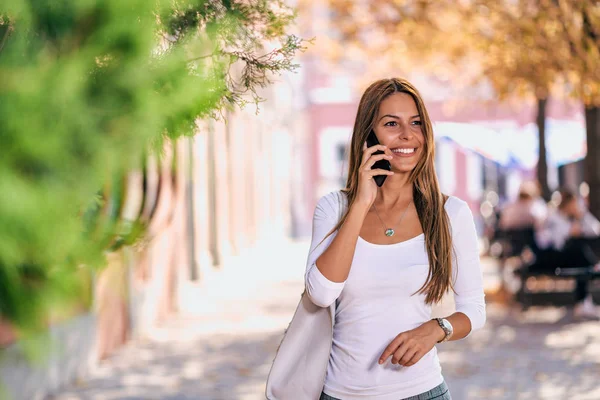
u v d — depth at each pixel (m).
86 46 1.74
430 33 20.69
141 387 11.48
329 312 3.79
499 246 30.92
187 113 2.72
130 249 4.36
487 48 18.75
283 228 49.78
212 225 27.62
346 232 3.72
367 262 3.83
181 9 2.52
